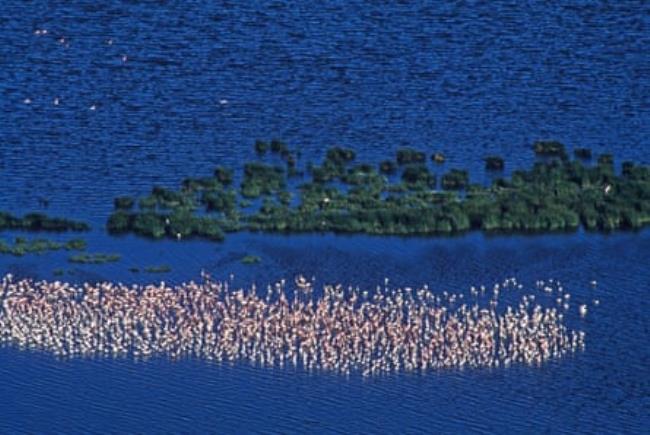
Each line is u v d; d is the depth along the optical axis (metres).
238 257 163.75
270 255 164.25
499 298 157.12
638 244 168.00
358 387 145.25
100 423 141.50
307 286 157.62
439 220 169.50
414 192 177.75
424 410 143.00
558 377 146.75
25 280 157.12
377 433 140.38
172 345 149.00
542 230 170.12
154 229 168.25
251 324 149.38
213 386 145.38
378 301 155.00
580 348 150.12
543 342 149.50
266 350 148.25
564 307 156.00
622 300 157.75
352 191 176.88
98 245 166.38
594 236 169.38
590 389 145.50
